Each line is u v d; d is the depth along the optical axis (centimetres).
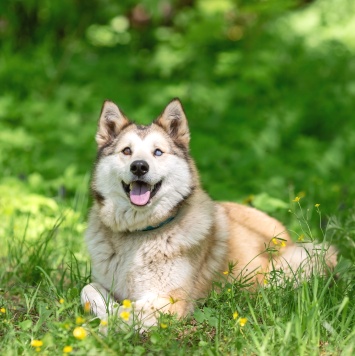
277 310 731
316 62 1834
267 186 1329
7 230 1054
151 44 2011
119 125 861
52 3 1836
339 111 1683
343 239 918
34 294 786
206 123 1616
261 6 1702
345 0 2111
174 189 812
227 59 1766
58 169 1431
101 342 636
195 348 675
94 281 837
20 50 1933
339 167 1468
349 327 714
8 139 1507
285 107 1673
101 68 1872
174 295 788
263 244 880
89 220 856
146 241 799
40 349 653
